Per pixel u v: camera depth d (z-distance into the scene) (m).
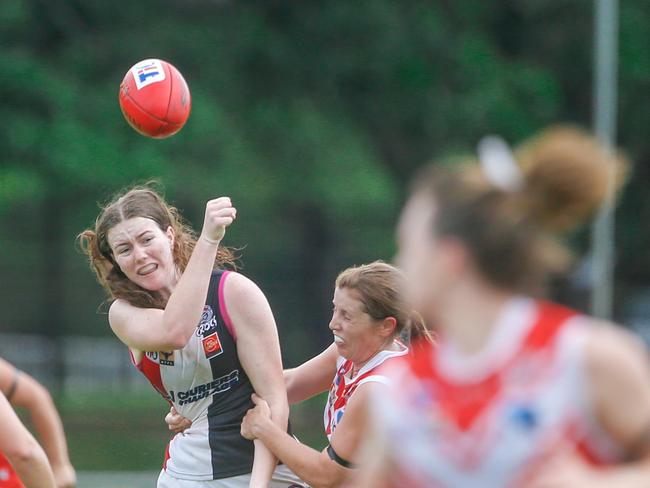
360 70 64.31
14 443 13.93
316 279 63.84
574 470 8.12
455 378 8.41
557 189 8.27
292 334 63.44
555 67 68.44
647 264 68.75
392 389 8.71
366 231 65.25
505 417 8.16
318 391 16.67
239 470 15.47
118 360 67.00
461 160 9.08
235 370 15.52
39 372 64.88
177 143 59.34
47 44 64.44
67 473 18.33
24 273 65.94
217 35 63.16
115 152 58.16
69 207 66.19
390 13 64.44
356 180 61.66
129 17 63.25
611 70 49.88
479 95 63.38
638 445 8.09
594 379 8.07
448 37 64.81
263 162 61.62
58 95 58.75
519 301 8.41
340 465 14.69
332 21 64.25
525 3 66.25
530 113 64.81
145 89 17.11
